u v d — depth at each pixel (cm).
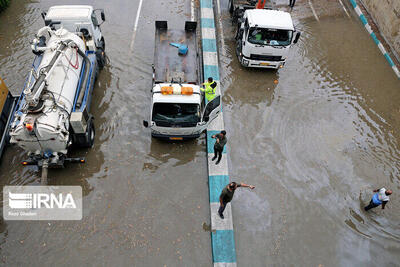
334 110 1200
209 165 968
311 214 897
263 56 1240
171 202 884
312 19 1669
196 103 915
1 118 928
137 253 777
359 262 812
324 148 1066
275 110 1180
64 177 910
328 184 970
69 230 802
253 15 1216
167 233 820
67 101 859
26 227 798
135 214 849
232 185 739
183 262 771
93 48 1127
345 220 891
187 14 1589
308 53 1451
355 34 1595
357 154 1057
